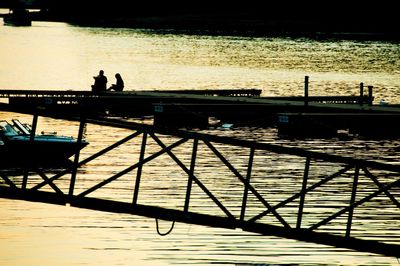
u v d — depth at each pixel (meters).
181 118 120.25
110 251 56.31
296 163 88.06
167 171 82.06
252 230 46.12
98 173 80.50
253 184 76.62
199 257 55.50
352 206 45.94
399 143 107.00
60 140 84.94
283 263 54.59
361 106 124.69
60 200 46.69
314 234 46.00
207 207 67.00
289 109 124.94
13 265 52.94
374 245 46.25
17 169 82.44
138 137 105.88
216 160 89.06
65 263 53.28
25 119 121.50
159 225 62.53
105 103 134.12
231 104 123.06
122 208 46.66
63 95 138.38
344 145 105.12
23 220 62.72
